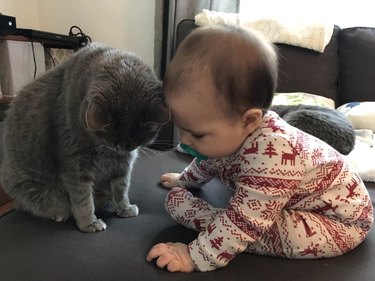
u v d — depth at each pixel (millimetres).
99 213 919
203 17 1658
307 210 751
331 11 2002
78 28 2246
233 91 598
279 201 655
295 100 1511
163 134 1357
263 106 646
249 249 733
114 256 705
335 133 1141
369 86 1679
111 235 787
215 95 600
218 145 668
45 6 2275
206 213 788
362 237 757
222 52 599
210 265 666
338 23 2025
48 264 676
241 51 603
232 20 1657
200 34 636
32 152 870
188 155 1302
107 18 2199
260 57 613
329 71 1712
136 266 675
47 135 854
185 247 702
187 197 840
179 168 1176
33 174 880
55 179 875
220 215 695
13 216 886
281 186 644
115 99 721
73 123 783
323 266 706
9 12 2070
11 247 731
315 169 700
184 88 615
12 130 912
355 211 730
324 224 721
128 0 2133
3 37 1673
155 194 999
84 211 817
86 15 2227
